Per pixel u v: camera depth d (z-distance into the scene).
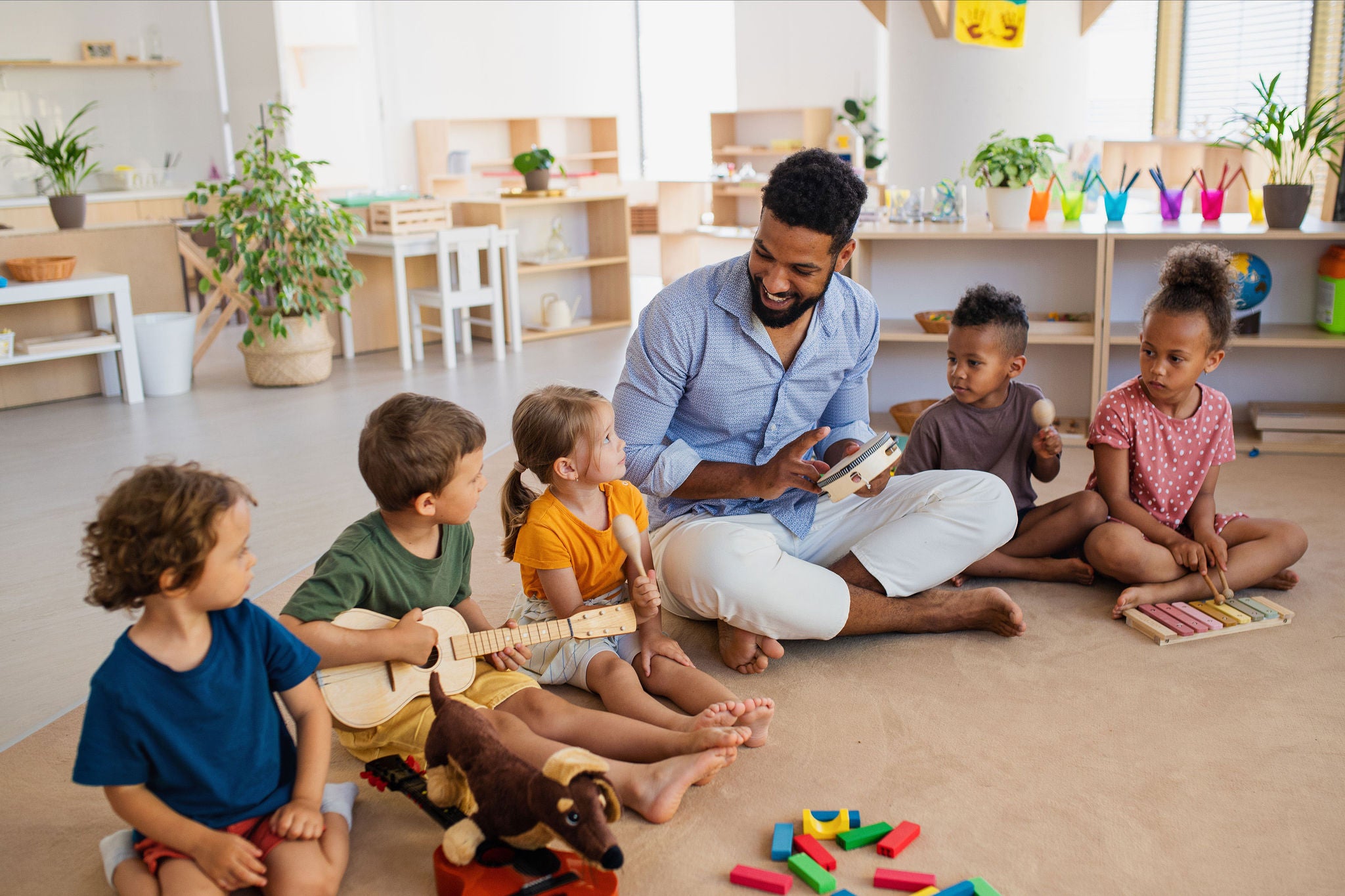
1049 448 2.14
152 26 6.34
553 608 1.73
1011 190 3.14
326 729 1.35
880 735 1.63
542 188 5.48
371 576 1.52
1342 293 2.97
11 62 5.93
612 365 4.69
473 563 2.37
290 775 1.35
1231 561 2.05
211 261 5.23
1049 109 3.90
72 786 1.58
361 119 8.20
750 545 1.76
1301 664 1.81
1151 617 1.96
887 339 3.22
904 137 4.07
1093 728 1.63
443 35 8.44
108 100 6.41
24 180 6.20
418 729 1.50
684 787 1.41
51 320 4.19
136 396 4.20
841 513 1.99
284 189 5.01
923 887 1.27
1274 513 2.49
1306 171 3.10
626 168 9.70
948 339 2.22
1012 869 1.31
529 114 8.97
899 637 1.96
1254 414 3.12
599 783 1.22
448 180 8.12
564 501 1.71
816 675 1.82
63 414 4.04
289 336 4.36
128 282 4.13
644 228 9.52
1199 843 1.35
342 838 1.33
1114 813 1.42
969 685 1.77
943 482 1.92
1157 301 2.04
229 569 1.20
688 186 7.30
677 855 1.36
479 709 1.52
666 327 1.81
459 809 1.37
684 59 9.54
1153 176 3.34
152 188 6.16
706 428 1.94
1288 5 5.73
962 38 3.81
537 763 1.44
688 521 1.87
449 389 4.30
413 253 4.70
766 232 1.62
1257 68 5.98
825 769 1.54
